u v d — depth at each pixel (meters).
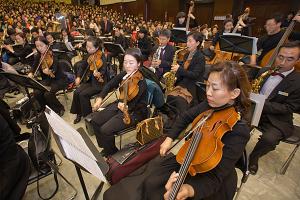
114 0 17.23
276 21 2.80
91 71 2.77
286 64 1.77
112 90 2.26
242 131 1.02
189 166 0.97
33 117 2.67
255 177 1.92
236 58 3.48
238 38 3.04
